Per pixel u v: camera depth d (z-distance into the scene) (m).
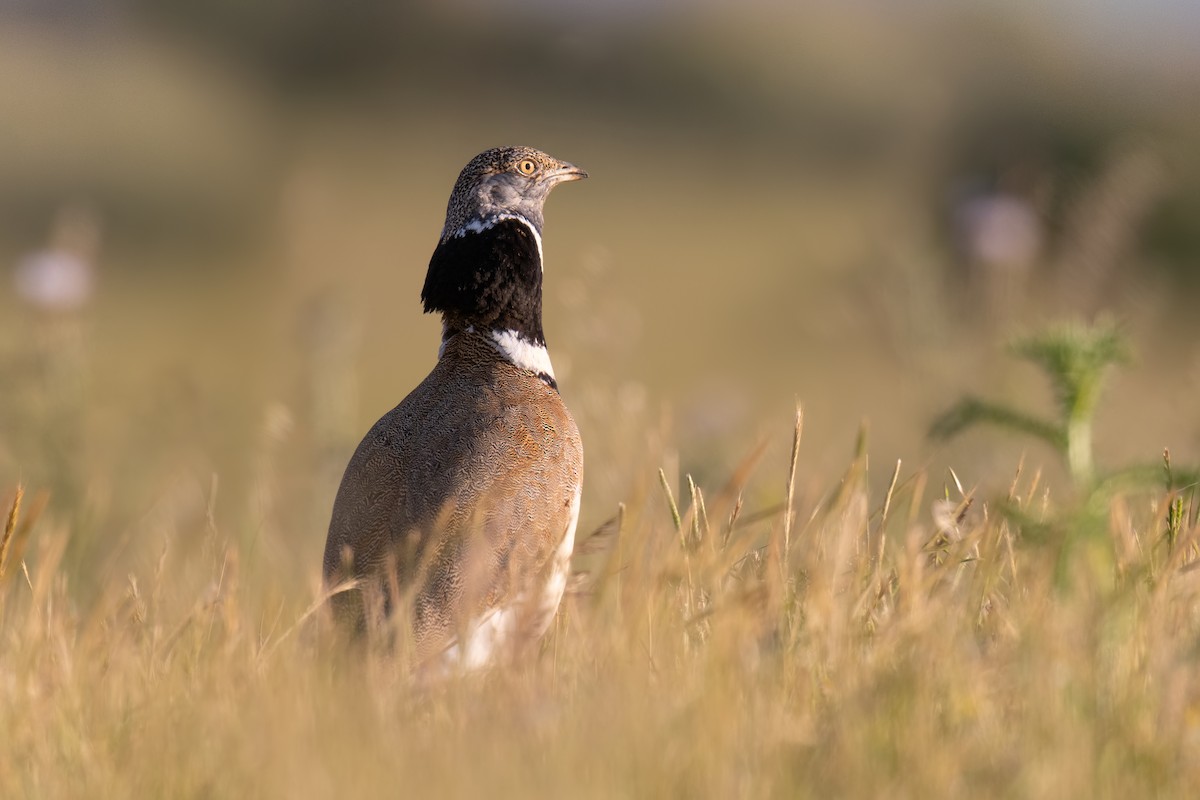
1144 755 5.79
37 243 31.25
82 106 36.12
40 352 13.62
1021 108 28.03
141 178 33.84
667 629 7.25
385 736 6.21
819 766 5.82
